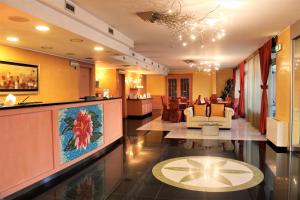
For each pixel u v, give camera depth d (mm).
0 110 2934
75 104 4473
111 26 5434
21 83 5418
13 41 4734
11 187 3080
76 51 6008
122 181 3760
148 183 3660
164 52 9258
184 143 6305
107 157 5098
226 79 16172
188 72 16797
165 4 4082
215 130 7391
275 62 6738
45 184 3670
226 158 4922
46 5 3381
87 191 3416
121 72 11750
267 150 5535
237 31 5895
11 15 3121
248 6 4160
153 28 5594
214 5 4109
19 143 3209
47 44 5062
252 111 9586
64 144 4148
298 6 4152
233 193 3287
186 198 3152
